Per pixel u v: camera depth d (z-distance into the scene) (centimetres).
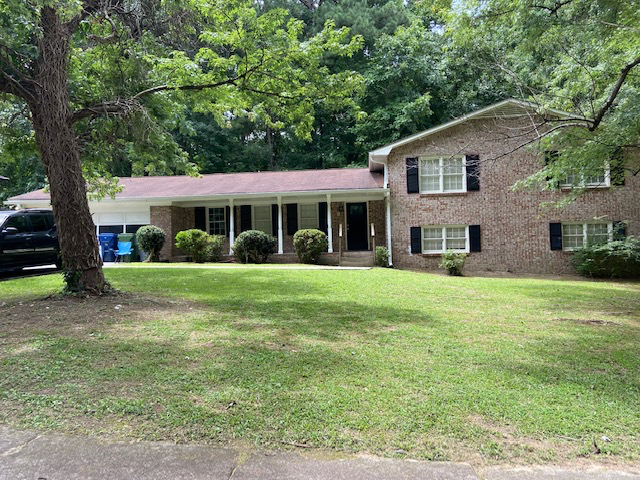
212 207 1866
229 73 981
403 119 2331
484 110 1492
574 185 1066
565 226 1529
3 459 252
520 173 1528
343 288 942
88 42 916
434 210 1579
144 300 728
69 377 373
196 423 293
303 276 1127
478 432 286
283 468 243
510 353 472
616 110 889
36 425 292
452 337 539
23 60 712
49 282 959
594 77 941
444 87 2469
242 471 240
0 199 2616
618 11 816
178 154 1133
